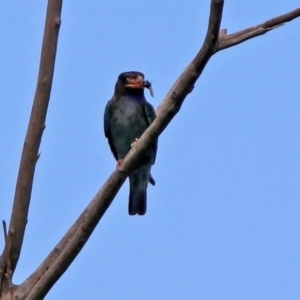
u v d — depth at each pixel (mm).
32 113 7812
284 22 7594
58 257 7977
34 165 7855
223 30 7559
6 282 7980
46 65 7750
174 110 7816
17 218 7867
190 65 7551
